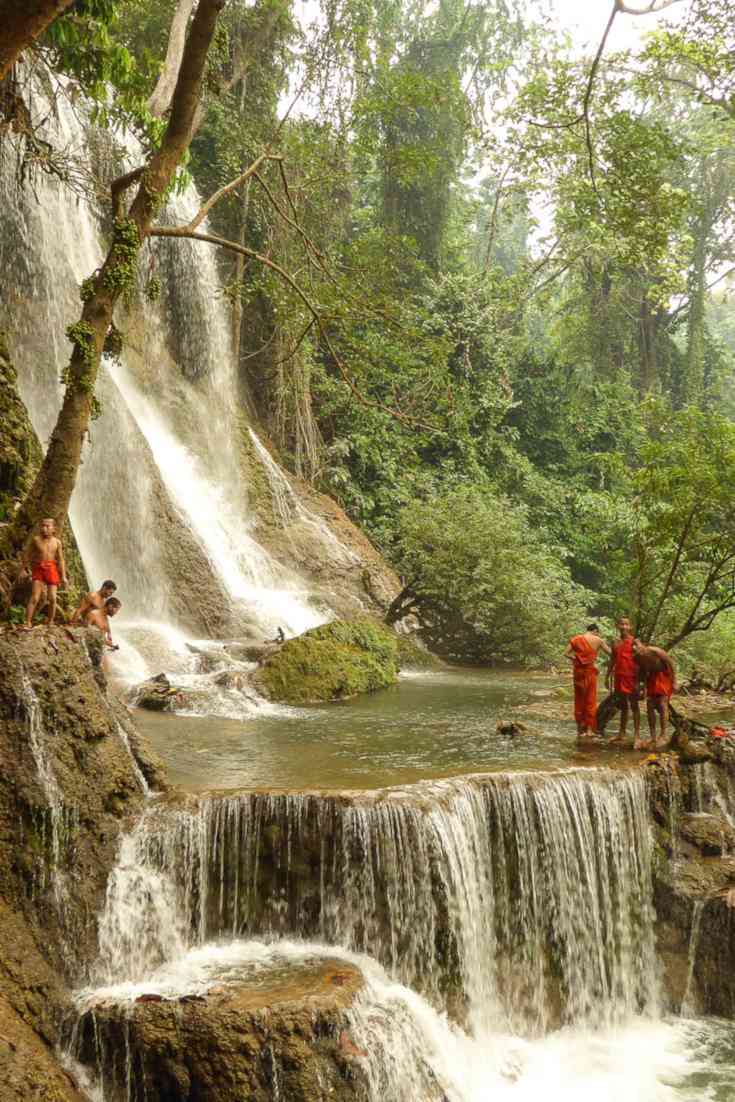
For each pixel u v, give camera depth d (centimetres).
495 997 975
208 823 930
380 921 912
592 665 1367
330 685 1753
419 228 3731
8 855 805
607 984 1059
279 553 2478
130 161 2492
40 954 788
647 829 1136
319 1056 730
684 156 4416
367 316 1852
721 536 1716
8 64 834
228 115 2695
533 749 1264
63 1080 704
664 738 1289
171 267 2653
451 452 3450
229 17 2683
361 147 2402
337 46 2464
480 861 994
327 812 931
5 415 1446
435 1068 820
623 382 4381
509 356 3925
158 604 2086
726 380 5138
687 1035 1020
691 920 1098
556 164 3212
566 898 1037
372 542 2917
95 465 2044
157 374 2531
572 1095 873
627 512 3391
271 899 927
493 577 2428
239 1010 736
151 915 864
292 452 2933
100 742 909
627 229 2028
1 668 849
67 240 2234
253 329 2969
